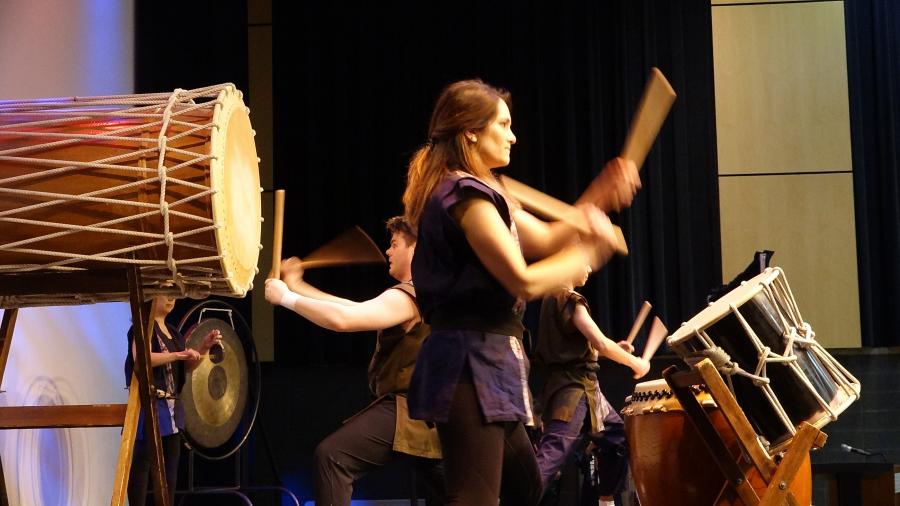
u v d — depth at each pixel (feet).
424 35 21.66
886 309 21.38
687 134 21.86
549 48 21.76
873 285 21.50
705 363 8.90
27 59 14.71
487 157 7.01
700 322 9.27
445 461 6.65
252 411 20.53
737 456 9.77
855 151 21.79
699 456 10.28
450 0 21.76
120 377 17.83
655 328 17.78
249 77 22.22
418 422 10.94
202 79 21.58
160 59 20.21
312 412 21.68
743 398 9.29
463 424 6.52
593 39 21.68
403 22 21.67
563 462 14.98
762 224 22.02
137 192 7.47
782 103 22.20
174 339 16.65
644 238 21.40
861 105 21.84
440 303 6.71
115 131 7.64
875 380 21.47
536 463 7.24
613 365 21.50
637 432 10.77
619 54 21.61
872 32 21.84
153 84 19.85
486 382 6.53
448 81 21.53
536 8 21.68
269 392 21.74
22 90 14.49
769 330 9.22
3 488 9.75
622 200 7.73
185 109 7.84
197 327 18.02
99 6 17.47
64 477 14.61
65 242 7.57
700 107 21.97
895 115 21.36
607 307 20.99
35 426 8.08
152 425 7.80
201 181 7.52
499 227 6.38
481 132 6.95
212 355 18.43
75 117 7.81
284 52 21.90
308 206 21.36
